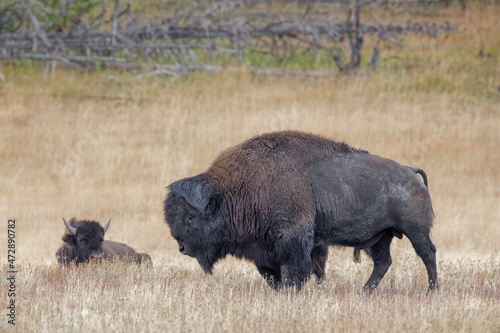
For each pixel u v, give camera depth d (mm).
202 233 30688
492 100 92250
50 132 76688
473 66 103688
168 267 37125
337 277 34938
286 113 83750
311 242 30156
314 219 30297
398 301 27453
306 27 102188
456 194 64375
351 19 116500
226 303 25875
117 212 57750
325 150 30953
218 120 82500
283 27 110188
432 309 25656
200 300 26484
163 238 51531
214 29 103000
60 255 37406
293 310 24844
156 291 27734
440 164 71688
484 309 25688
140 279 32250
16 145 72562
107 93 90938
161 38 105750
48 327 22734
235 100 89062
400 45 108500
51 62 99188
